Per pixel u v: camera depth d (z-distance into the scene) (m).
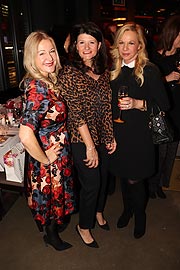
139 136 1.73
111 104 1.75
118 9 6.77
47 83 1.46
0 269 1.88
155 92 1.65
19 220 2.38
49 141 1.54
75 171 1.88
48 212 1.71
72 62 1.56
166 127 1.74
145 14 6.90
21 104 2.62
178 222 2.29
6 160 1.86
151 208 2.47
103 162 1.88
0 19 3.81
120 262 1.90
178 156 3.00
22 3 4.46
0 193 2.39
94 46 1.51
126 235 2.15
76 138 1.64
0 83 4.02
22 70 4.53
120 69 1.70
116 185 2.91
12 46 4.29
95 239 2.12
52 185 1.66
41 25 4.76
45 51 1.44
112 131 1.76
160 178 2.54
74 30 1.52
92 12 5.64
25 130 1.38
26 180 1.68
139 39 1.59
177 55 2.13
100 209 2.14
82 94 1.54
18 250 2.05
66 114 1.57
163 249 2.00
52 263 1.92
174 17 2.05
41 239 2.15
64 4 5.12
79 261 1.92
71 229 2.25
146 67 1.63
